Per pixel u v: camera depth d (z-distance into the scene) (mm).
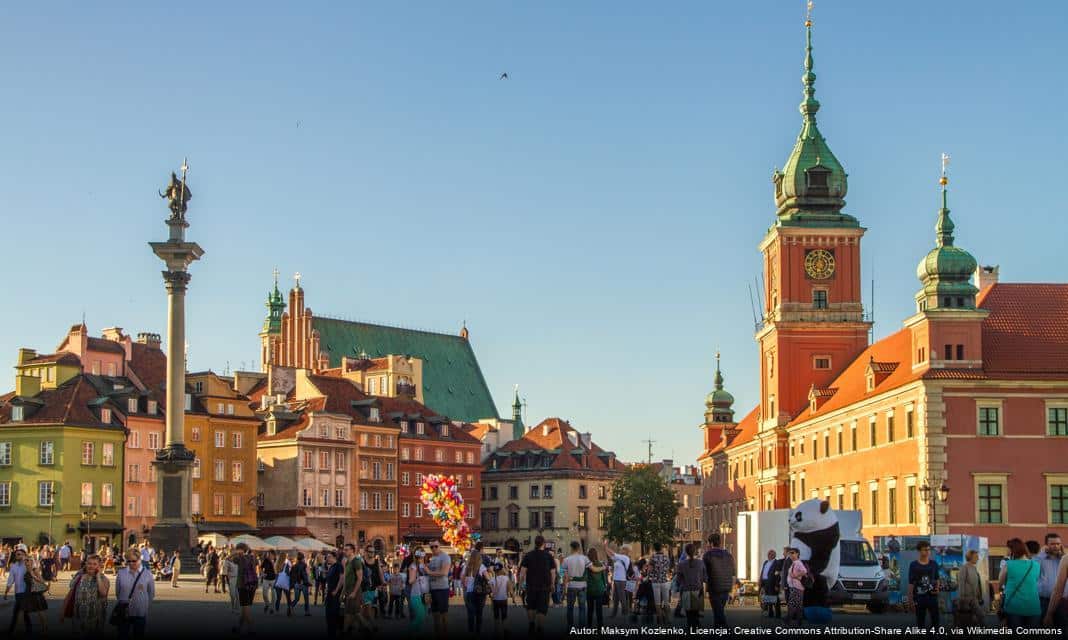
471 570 54938
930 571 48250
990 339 111938
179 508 106812
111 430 156750
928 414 108750
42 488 152250
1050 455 108062
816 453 143625
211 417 170500
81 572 44938
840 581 74938
